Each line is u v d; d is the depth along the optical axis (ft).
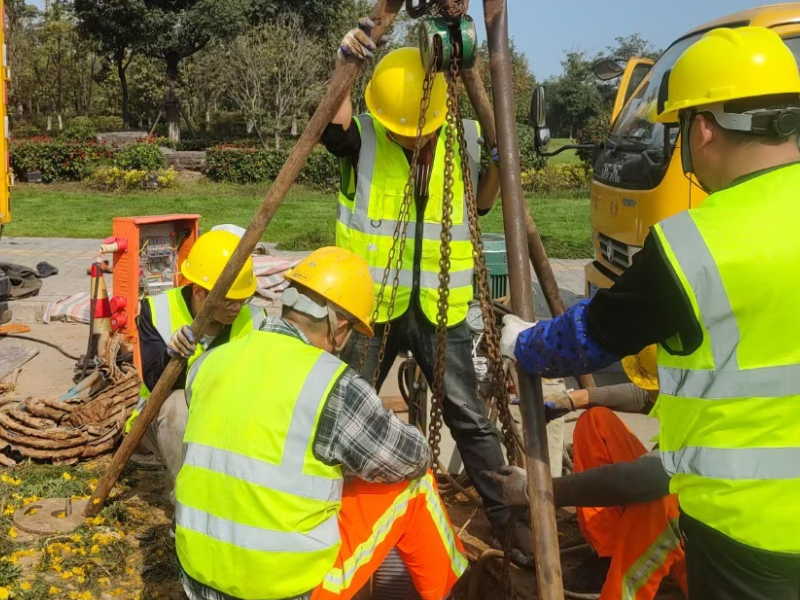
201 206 64.59
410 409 15.66
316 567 8.70
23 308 28.25
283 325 9.23
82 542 12.85
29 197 69.46
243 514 8.48
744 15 19.33
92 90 176.55
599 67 25.94
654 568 10.49
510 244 9.05
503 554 11.44
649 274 7.09
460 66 9.91
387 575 10.91
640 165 19.89
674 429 7.42
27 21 160.15
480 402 12.60
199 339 11.62
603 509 11.24
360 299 9.36
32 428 16.37
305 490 8.50
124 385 17.69
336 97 10.23
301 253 41.50
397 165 12.12
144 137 111.04
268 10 117.80
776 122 7.09
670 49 22.61
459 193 12.19
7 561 12.25
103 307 19.80
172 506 14.37
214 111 159.12
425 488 9.82
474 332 15.44
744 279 6.75
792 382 6.88
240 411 8.59
